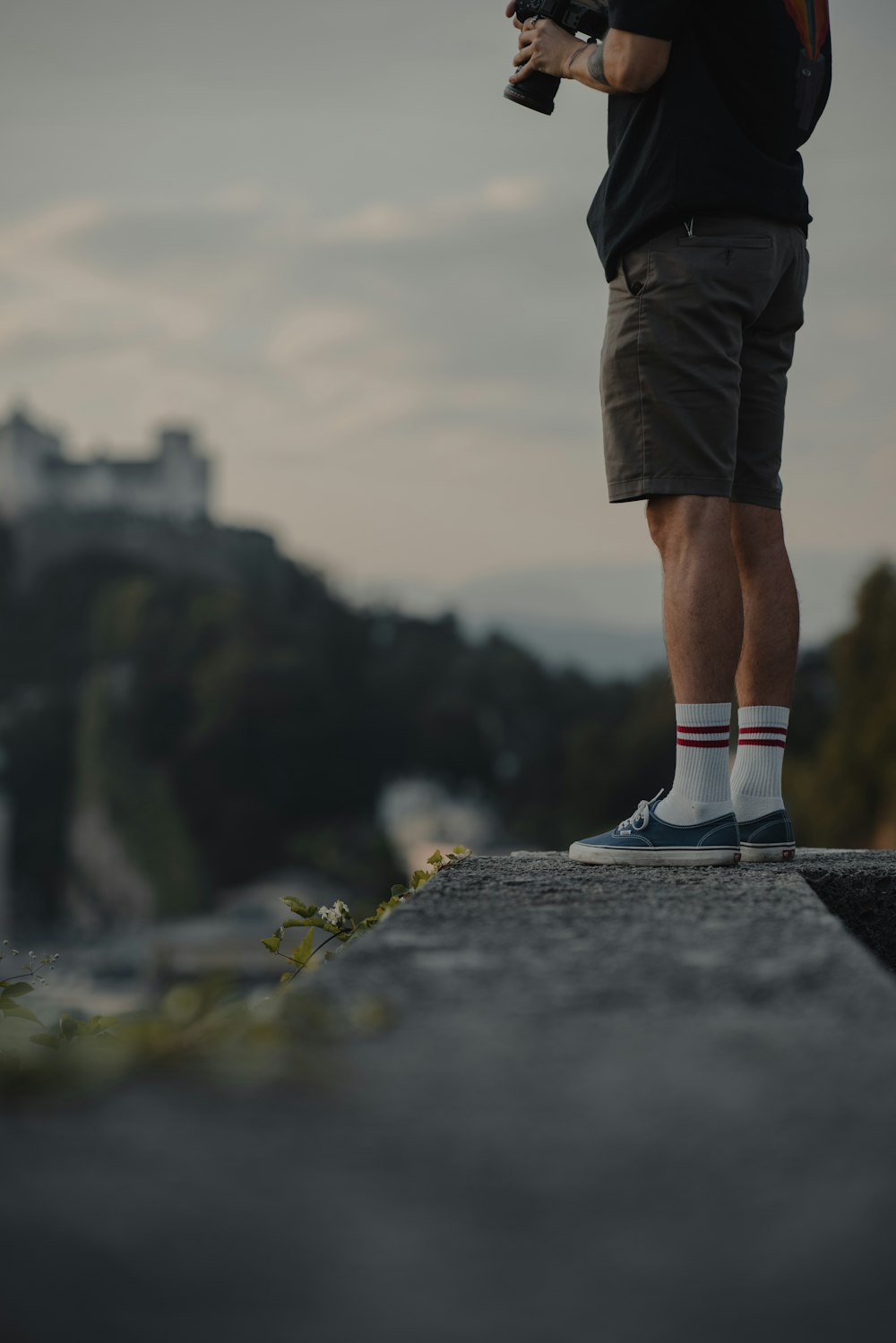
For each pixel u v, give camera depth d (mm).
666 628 2746
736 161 2672
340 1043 1110
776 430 3035
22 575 126750
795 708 71375
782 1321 662
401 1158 850
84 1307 668
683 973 1389
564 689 129250
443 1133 892
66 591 125125
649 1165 839
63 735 111750
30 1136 876
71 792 109750
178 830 104062
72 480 145875
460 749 120250
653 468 2719
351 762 116438
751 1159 846
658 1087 987
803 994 1283
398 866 101312
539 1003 1262
